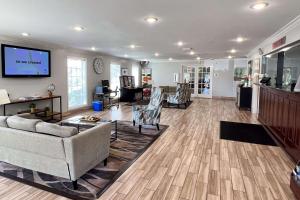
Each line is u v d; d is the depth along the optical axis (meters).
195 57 10.01
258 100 6.28
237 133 4.64
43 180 2.55
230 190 2.39
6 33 4.37
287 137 3.45
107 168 2.90
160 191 2.36
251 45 6.00
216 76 11.17
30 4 2.60
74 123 3.76
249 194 2.32
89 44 5.85
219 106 8.52
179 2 2.50
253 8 2.70
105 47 6.47
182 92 8.21
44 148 2.37
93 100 8.07
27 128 2.52
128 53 8.19
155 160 3.18
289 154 3.32
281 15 3.01
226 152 3.53
